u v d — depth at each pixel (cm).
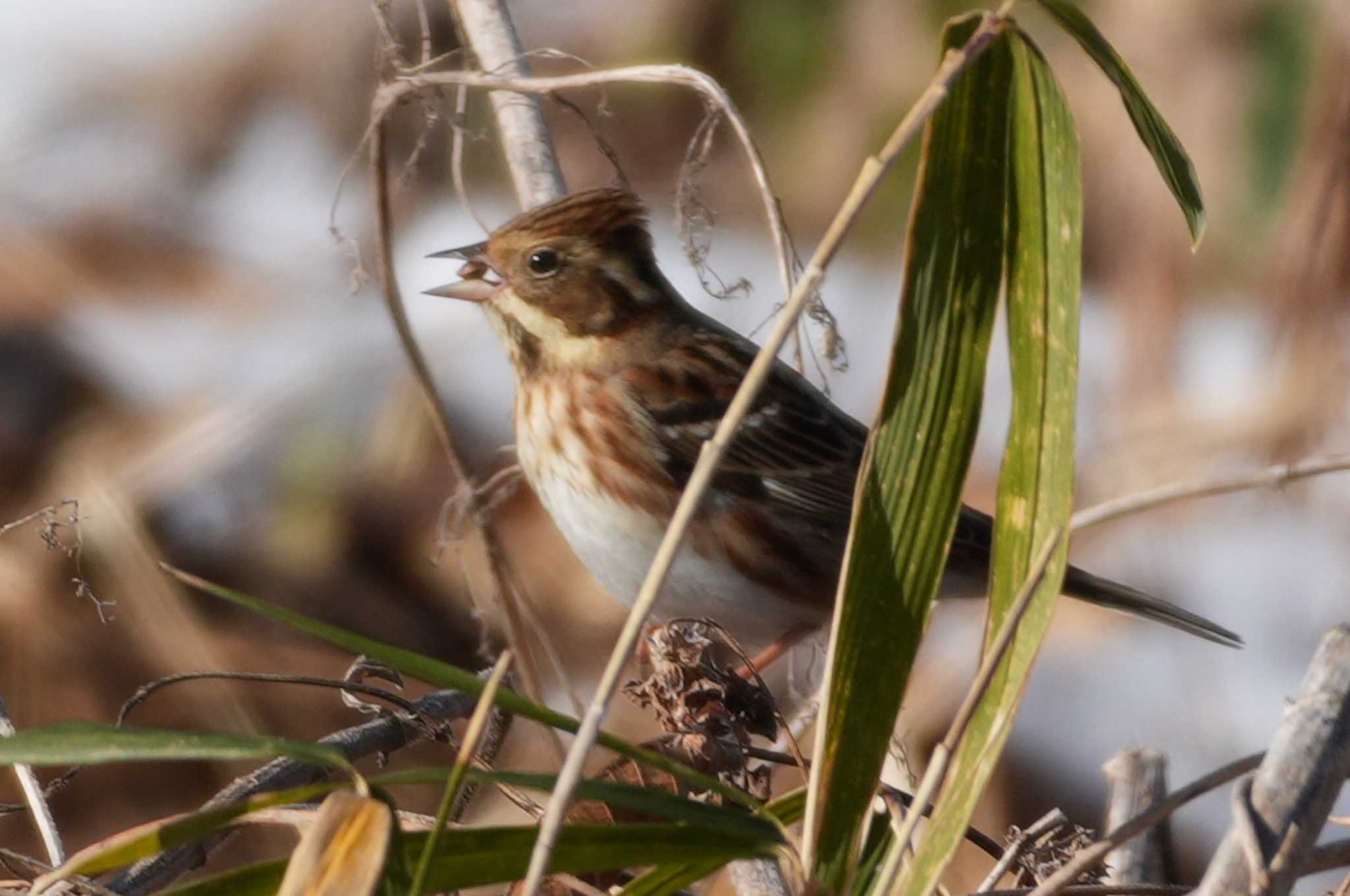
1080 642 1138
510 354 926
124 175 1432
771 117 1441
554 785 480
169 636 1077
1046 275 558
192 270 1359
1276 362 1204
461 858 489
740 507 924
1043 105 555
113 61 1520
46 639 1059
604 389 908
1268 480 548
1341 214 1196
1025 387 562
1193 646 1124
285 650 1117
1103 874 638
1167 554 1172
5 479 1188
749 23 1451
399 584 1188
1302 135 1284
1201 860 1005
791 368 979
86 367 1271
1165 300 1306
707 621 678
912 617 562
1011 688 546
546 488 930
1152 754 743
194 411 1238
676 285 1321
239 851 987
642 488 910
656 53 1457
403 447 1225
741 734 656
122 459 1211
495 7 883
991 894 594
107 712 1048
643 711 1030
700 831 508
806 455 937
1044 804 1042
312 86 1465
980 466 1236
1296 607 1142
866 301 1340
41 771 1030
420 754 1061
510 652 468
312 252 1355
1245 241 1313
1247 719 1082
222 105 1475
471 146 1363
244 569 1177
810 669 906
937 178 559
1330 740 480
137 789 1037
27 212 1388
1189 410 1224
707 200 1408
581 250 902
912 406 565
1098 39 559
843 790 552
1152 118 562
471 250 920
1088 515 559
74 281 1329
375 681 1103
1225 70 1341
